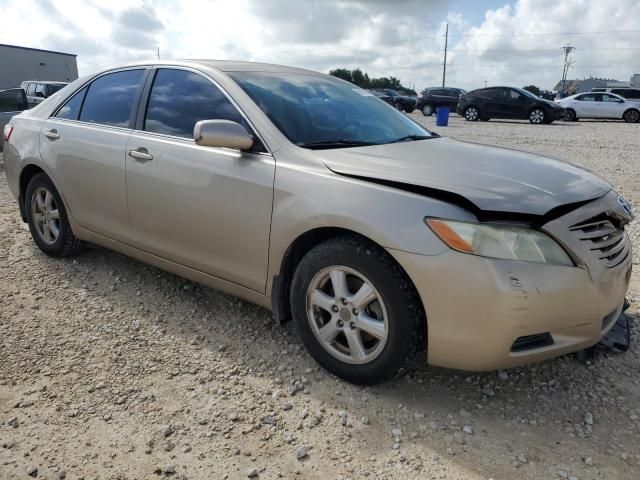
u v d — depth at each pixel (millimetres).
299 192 2826
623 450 2451
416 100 32844
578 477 2283
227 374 2998
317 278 2854
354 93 3941
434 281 2447
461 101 24406
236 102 3262
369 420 2629
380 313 2678
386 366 2672
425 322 2607
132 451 2400
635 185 8453
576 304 2492
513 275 2379
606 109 24594
